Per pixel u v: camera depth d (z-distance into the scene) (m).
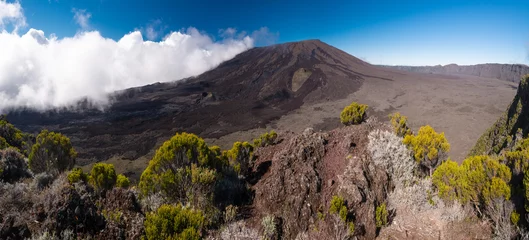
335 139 9.98
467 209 6.48
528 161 6.06
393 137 8.84
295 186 7.61
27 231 4.98
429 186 7.40
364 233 6.20
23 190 6.80
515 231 5.32
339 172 8.05
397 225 6.43
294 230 6.69
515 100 24.69
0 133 18.73
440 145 8.14
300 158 8.63
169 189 7.62
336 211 6.20
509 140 18.91
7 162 9.77
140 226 5.62
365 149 8.72
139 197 7.57
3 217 5.22
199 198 7.25
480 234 5.81
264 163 10.79
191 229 5.17
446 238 5.90
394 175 7.76
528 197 5.36
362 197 6.55
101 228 5.39
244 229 6.40
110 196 6.64
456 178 6.82
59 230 5.00
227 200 7.99
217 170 9.40
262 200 7.93
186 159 8.58
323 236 6.18
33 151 11.27
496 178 5.73
